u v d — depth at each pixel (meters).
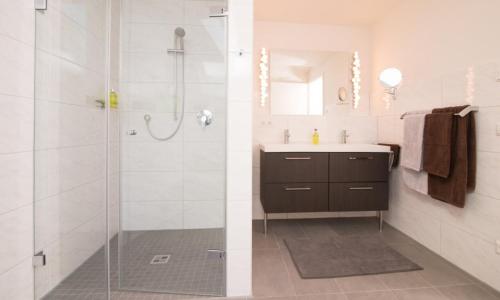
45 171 1.42
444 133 1.80
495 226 1.57
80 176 1.56
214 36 1.55
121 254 1.67
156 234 1.68
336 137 2.91
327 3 2.48
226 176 1.48
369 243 2.25
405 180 2.27
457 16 1.83
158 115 1.73
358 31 2.93
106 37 1.57
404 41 2.40
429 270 1.80
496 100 1.55
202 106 1.63
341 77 2.91
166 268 1.61
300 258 1.95
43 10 1.37
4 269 1.20
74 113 1.58
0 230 1.17
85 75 1.59
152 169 1.73
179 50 1.69
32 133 1.35
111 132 1.66
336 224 2.76
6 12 1.19
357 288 1.58
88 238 1.53
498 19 1.55
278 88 2.86
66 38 1.53
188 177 1.64
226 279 1.49
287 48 2.86
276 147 2.37
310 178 2.41
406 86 2.39
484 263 1.64
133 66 1.77
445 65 1.94
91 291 1.48
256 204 2.89
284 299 1.47
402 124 2.46
